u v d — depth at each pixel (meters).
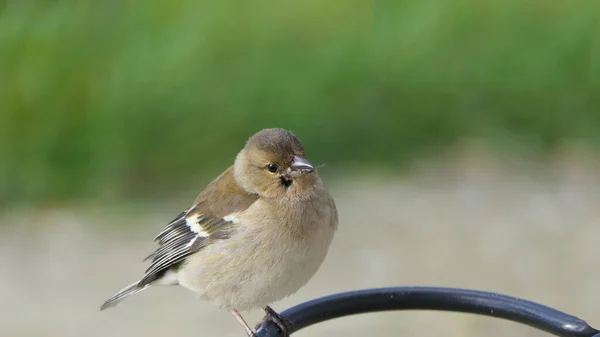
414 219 14.05
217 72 17.50
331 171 15.96
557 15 18.52
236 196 6.73
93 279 12.48
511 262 12.59
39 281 12.48
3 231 14.23
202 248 6.78
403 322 11.16
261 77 17.38
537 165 15.80
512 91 17.33
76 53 17.39
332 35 18.38
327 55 17.84
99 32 17.98
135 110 16.64
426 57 17.92
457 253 12.93
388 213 14.31
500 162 15.95
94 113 16.42
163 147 16.38
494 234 13.47
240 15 18.69
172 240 7.04
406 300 6.33
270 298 6.71
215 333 10.91
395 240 13.39
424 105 17.23
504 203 14.48
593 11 18.28
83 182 15.67
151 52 17.73
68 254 13.30
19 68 16.83
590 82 17.30
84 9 18.19
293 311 6.41
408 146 16.58
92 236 13.91
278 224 6.50
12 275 12.68
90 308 11.68
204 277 6.79
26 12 17.94
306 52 17.97
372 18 18.80
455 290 6.33
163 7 18.64
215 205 6.80
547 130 16.78
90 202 15.22
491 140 16.61
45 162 15.83
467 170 15.67
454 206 14.43
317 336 10.80
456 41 18.25
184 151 16.38
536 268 12.39
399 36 18.38
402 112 17.12
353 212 14.39
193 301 11.87
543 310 5.97
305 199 6.56
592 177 15.30
